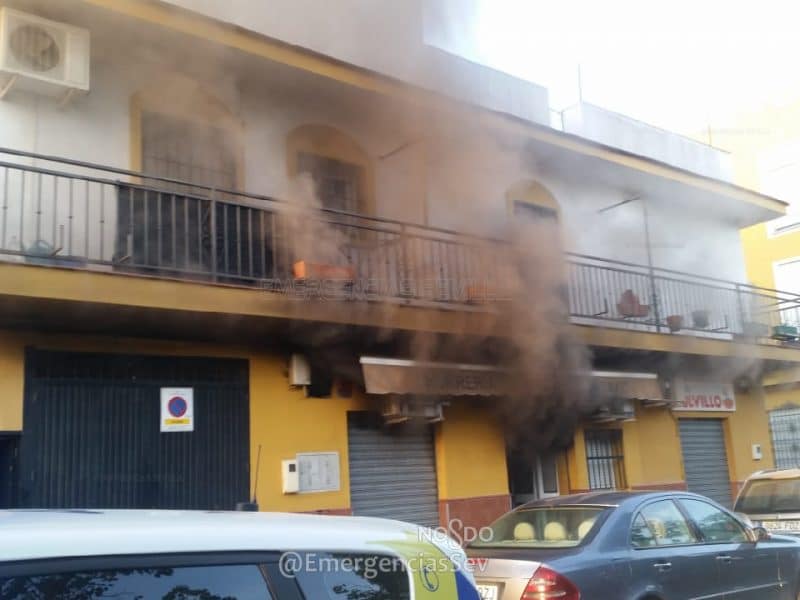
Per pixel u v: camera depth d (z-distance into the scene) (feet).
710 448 48.32
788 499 32.22
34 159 25.84
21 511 8.16
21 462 24.03
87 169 26.91
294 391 30.25
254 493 28.45
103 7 25.36
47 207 25.89
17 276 21.72
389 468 32.76
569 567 17.61
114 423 25.99
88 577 6.60
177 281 24.47
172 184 28.66
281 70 29.94
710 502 22.48
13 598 6.12
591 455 40.75
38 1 24.95
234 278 26.61
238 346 29.25
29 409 24.45
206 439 27.81
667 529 20.51
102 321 24.88
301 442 29.99
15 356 24.57
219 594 7.29
